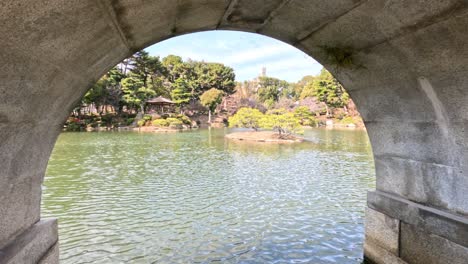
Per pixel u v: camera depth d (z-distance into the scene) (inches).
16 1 45.2
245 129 1600.6
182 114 1836.9
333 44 117.3
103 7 66.4
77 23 63.2
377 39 98.8
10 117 64.7
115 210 259.8
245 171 445.1
